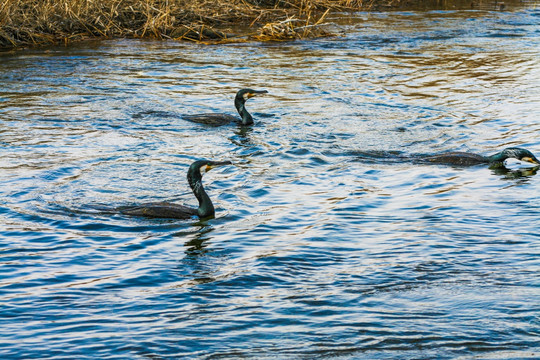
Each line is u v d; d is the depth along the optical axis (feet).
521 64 100.42
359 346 31.71
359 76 93.20
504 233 44.42
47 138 65.31
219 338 32.48
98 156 60.18
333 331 32.99
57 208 48.60
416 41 117.60
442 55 106.93
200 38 116.26
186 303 35.83
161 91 84.33
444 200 50.75
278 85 87.97
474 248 42.22
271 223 46.55
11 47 108.58
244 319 34.19
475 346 31.63
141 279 38.58
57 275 38.99
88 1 119.34
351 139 66.28
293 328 33.32
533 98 81.46
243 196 51.60
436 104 79.56
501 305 35.17
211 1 131.95
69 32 116.26
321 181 54.85
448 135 67.87
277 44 114.83
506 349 31.37
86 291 37.14
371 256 41.37
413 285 37.52
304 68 97.66
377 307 35.24
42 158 59.36
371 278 38.50
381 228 45.57
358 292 36.83
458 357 30.76
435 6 156.15
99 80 88.99
